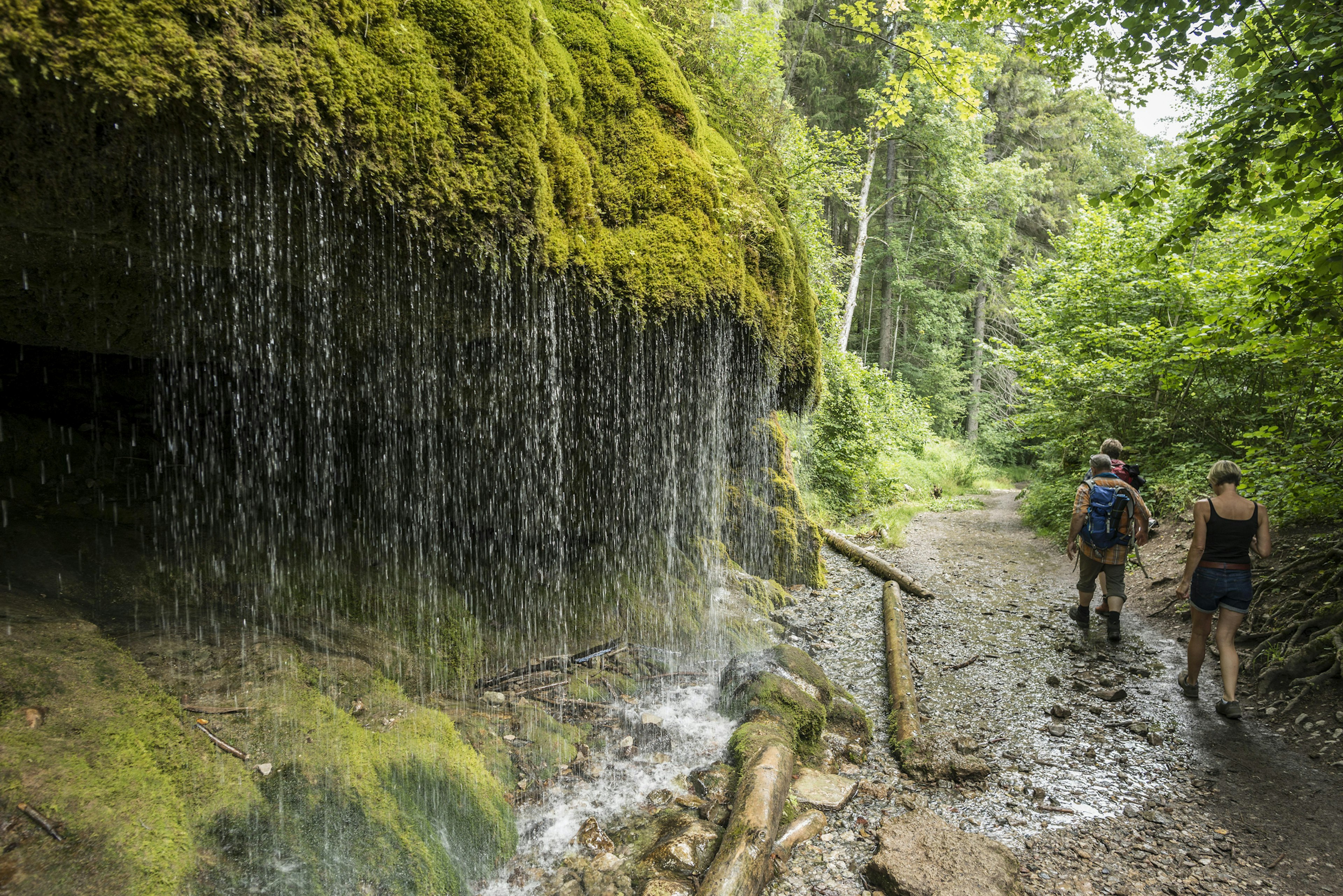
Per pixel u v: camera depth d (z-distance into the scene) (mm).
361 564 3965
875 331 25812
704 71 4988
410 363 3408
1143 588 6555
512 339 3102
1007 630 5898
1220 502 4289
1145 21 4344
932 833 2869
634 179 3299
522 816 2889
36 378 3426
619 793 3092
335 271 2402
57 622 2514
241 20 1851
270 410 3838
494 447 4367
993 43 17234
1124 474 5703
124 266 2424
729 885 2322
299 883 2111
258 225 2119
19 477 3133
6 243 2180
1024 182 21047
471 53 2479
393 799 2514
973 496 15438
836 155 12086
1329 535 5238
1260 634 4863
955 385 24609
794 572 7102
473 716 3418
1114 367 8031
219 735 2414
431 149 2338
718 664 4695
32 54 1513
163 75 1702
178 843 1989
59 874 1729
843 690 4348
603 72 3336
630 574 5145
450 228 2438
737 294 3684
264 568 3529
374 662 3361
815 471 11328
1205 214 4363
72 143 1735
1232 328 5164
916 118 18750
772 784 2904
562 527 4867
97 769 2025
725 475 6211
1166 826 3141
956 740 3854
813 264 10820
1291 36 3846
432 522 4438
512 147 2580
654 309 3250
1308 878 2785
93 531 3135
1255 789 3445
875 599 6844
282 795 2303
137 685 2420
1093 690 4629
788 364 4465
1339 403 5023
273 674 2832
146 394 3639
